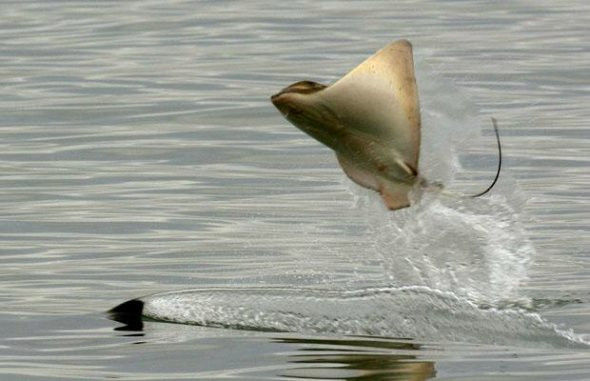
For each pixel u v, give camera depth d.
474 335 27.98
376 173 25.98
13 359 27.22
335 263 35.00
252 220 39.75
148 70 62.28
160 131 51.66
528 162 46.22
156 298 30.33
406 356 26.69
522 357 26.59
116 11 78.38
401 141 25.66
